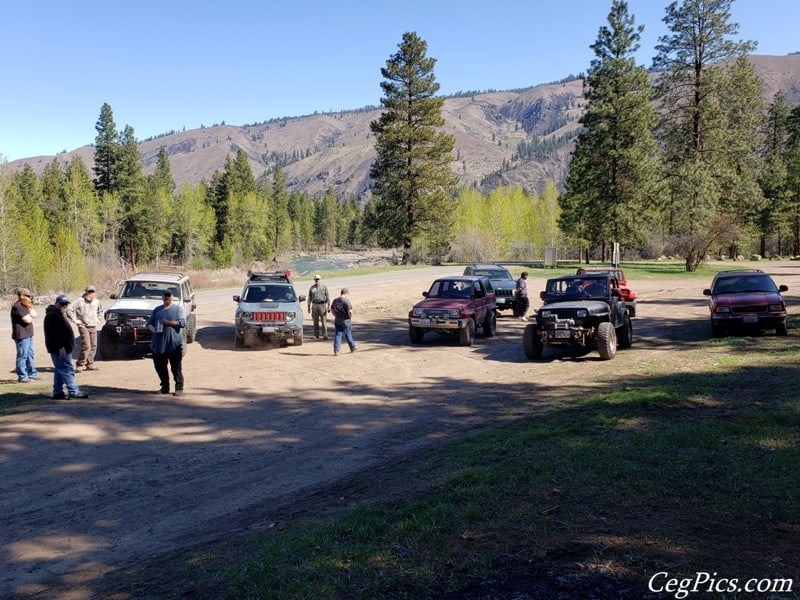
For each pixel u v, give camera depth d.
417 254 65.25
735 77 55.78
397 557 4.33
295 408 10.42
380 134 62.38
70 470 7.30
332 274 47.34
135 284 16.98
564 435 7.46
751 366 11.26
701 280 40.75
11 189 33.88
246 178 108.00
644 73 49.97
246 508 6.10
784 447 6.39
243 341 17.16
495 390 11.42
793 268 49.38
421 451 7.77
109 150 73.69
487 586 3.83
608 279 15.31
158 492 6.61
